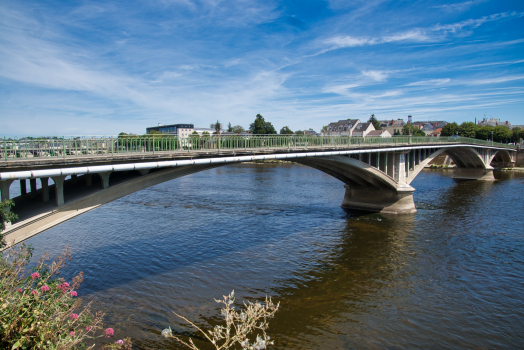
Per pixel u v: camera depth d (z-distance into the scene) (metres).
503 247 23.91
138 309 14.90
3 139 11.84
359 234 27.41
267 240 25.41
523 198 44.03
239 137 21.58
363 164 32.28
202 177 71.44
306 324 13.99
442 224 30.73
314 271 19.61
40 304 7.42
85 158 13.62
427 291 17.20
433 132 151.88
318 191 50.19
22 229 12.48
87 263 20.27
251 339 12.76
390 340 13.01
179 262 20.61
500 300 16.28
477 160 66.25
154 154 16.12
